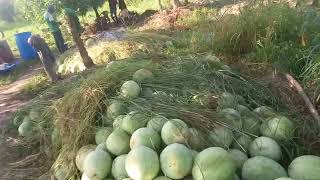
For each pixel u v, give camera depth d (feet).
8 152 18.03
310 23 18.71
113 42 30.27
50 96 20.86
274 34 19.57
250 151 12.17
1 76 36.73
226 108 13.75
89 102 15.06
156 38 29.25
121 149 12.68
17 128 20.36
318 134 13.12
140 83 15.57
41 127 17.57
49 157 16.26
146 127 12.75
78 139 14.25
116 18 47.03
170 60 18.69
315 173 10.57
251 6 22.49
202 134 12.40
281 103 15.08
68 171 13.93
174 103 13.97
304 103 14.90
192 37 24.16
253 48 20.08
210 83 15.72
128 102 14.49
